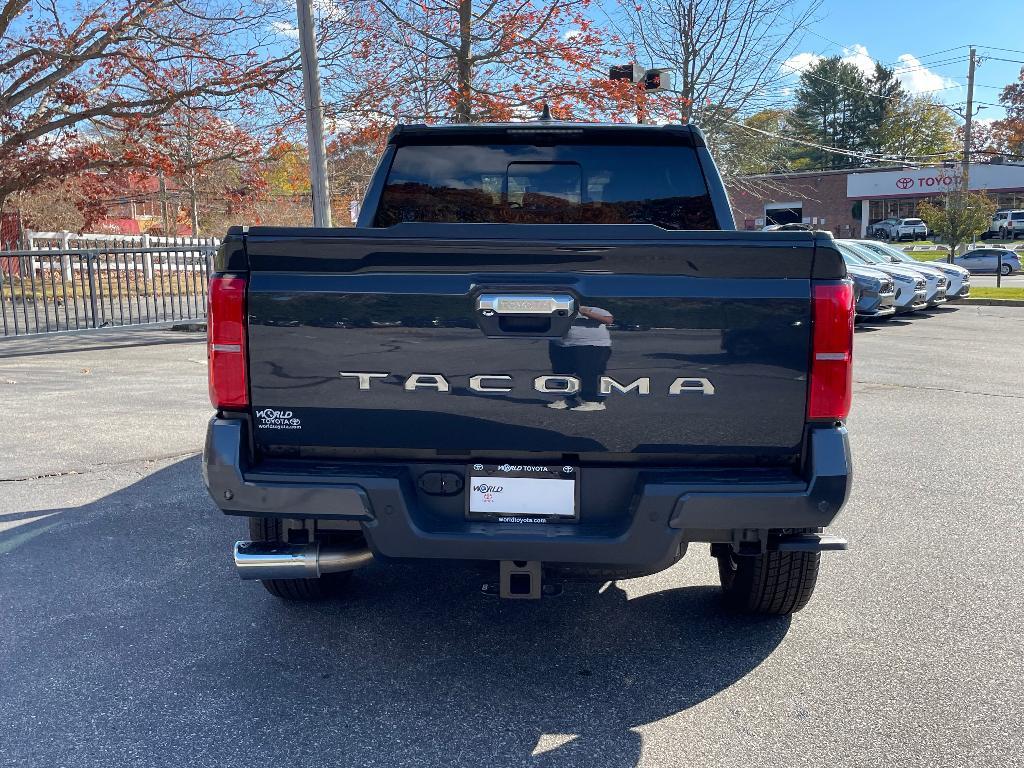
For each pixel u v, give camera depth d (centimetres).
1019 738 284
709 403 280
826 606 396
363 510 288
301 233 280
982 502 560
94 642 354
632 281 277
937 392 998
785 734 287
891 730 289
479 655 347
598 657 345
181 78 1895
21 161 1975
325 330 284
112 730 288
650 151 421
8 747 277
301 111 1708
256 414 293
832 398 278
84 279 1374
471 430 286
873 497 571
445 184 428
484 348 281
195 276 1513
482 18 1586
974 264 4000
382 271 281
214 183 2472
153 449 669
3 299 1299
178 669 331
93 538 480
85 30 1862
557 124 410
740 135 2116
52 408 825
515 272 278
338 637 362
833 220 6888
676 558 296
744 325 276
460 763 270
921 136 8475
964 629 370
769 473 286
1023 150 7400
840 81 8606
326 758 272
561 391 281
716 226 416
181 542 475
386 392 285
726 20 1819
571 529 289
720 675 329
